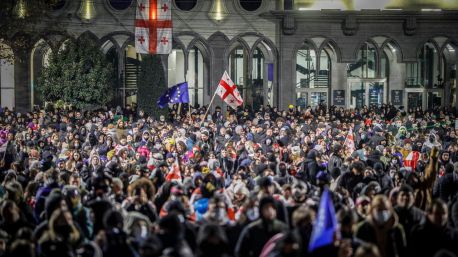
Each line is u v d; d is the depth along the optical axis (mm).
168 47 54406
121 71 57406
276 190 17766
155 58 52062
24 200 18531
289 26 57531
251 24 57906
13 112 48875
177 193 16562
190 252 11766
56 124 41312
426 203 19141
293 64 58094
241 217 14812
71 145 32344
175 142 31938
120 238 12898
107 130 36562
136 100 56438
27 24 53688
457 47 59562
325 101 59656
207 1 57656
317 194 18703
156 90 51656
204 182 18094
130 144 31875
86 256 13070
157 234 11969
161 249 11461
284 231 12664
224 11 57750
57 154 32156
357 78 60062
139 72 53969
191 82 59000
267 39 57906
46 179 19625
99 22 56625
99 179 17359
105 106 53812
